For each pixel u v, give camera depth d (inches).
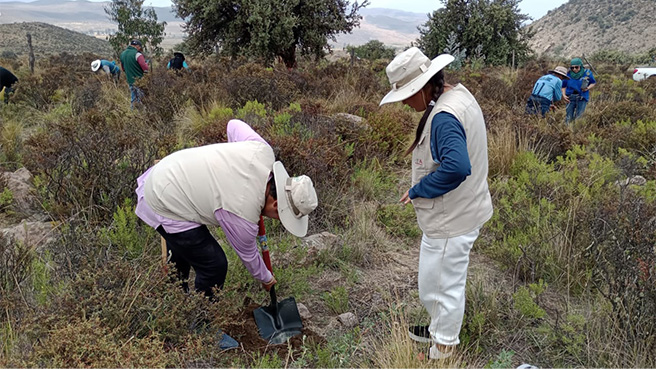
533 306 132.9
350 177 225.8
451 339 118.3
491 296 142.9
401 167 269.0
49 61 863.1
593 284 151.1
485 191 112.1
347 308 148.6
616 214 160.9
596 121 356.5
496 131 281.7
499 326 138.2
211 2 561.6
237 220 114.2
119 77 515.8
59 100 444.5
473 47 997.2
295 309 140.6
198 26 606.9
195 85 369.4
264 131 245.9
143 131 296.8
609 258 144.9
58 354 102.4
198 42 609.9
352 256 175.2
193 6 573.6
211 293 131.4
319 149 223.0
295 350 126.6
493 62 974.4
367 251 178.5
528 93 439.5
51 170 207.0
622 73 818.2
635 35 5664.4
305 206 113.6
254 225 116.4
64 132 261.1
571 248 164.2
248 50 569.6
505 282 161.6
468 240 111.7
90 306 118.2
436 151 104.8
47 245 166.4
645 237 144.5
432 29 1034.1
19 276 146.0
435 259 113.3
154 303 122.6
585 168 228.2
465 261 114.2
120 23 748.6
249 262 124.0
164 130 295.6
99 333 106.3
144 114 332.5
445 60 104.7
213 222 119.6
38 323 114.2
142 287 125.1
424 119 106.2
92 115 301.9
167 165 121.6
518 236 171.3
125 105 394.9
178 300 123.0
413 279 165.0
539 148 274.4
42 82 477.7
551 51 6451.8
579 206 185.2
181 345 119.7
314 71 494.3
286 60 602.2
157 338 113.3
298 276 160.6
